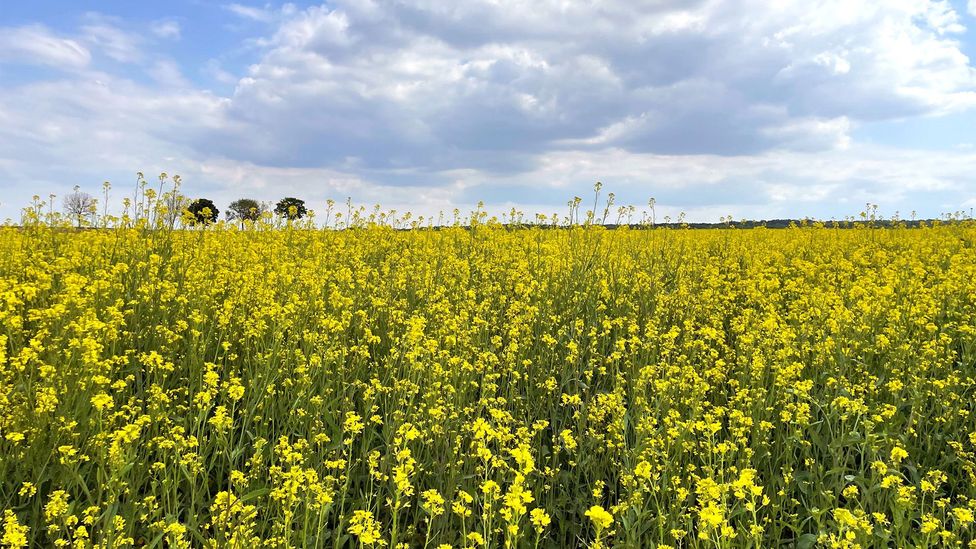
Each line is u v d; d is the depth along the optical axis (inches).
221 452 163.9
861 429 191.2
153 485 147.6
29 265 299.0
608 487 176.7
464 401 202.8
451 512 155.4
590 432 184.1
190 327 230.1
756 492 132.6
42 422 154.0
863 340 244.1
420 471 169.2
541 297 301.6
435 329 249.0
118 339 214.2
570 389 231.9
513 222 517.3
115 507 128.5
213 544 128.7
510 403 207.3
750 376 220.8
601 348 259.3
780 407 203.9
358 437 191.9
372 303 284.0
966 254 443.5
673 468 162.9
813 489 165.6
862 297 306.8
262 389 190.2
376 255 411.8
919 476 177.5
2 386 166.6
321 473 160.9
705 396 226.5
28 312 219.3
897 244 509.4
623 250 445.1
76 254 301.7
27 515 144.0
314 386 197.9
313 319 248.5
